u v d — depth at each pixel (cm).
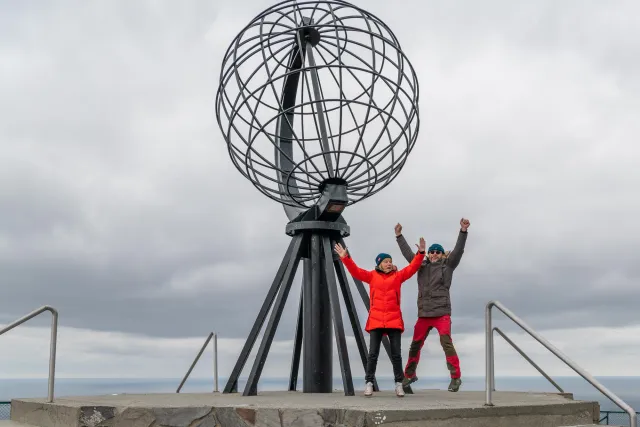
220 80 764
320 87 809
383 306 657
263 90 735
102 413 559
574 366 518
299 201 855
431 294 728
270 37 731
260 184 820
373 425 481
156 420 550
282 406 529
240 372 789
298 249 798
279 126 884
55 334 654
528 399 641
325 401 593
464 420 511
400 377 655
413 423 491
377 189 839
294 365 855
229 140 780
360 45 760
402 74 759
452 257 723
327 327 797
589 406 584
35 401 652
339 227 803
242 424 530
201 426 542
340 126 754
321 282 803
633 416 479
